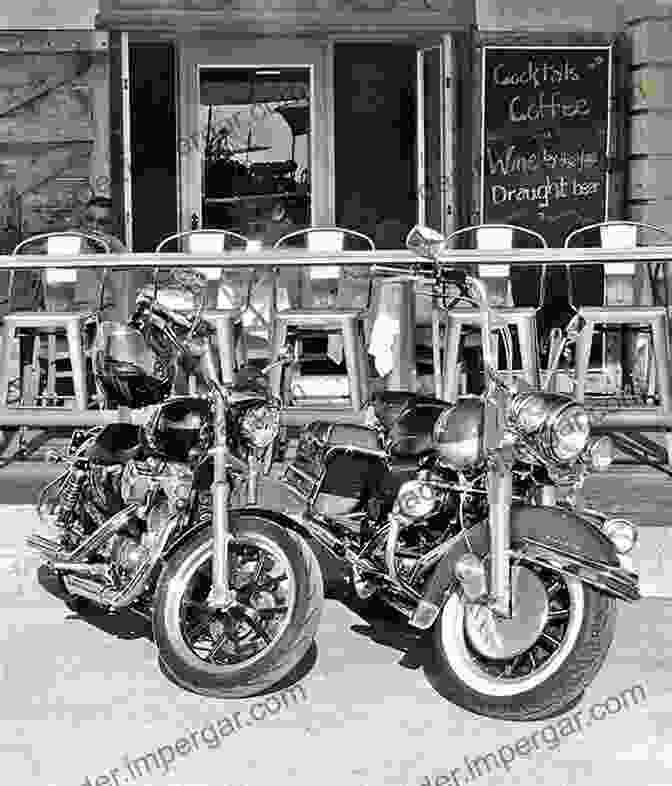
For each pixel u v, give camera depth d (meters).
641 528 5.27
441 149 9.34
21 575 5.48
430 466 4.25
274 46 9.55
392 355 6.68
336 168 9.73
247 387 4.36
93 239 7.54
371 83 9.68
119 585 4.50
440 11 9.18
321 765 3.74
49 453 5.06
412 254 5.83
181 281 4.48
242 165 9.68
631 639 4.77
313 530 4.38
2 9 8.98
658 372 6.36
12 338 6.57
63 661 4.60
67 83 9.08
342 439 4.47
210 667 4.11
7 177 9.11
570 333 5.92
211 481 4.40
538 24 9.18
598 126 9.23
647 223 9.06
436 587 4.00
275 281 7.05
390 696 4.26
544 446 3.86
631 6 9.12
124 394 4.55
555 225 9.30
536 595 3.91
